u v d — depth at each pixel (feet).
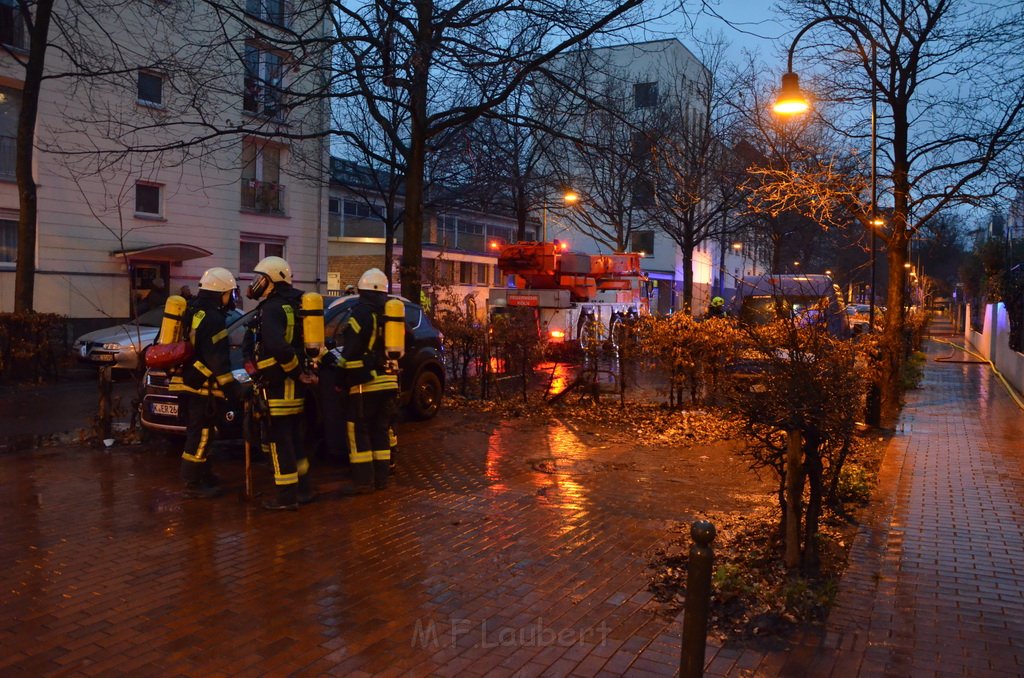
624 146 50.39
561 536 18.67
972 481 24.38
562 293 64.85
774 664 12.26
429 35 37.65
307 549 17.53
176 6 51.75
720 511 20.97
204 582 15.44
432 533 18.85
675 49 88.53
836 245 91.76
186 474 21.47
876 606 14.53
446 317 44.04
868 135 41.70
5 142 57.98
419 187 43.62
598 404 40.52
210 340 21.22
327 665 12.06
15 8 51.65
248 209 75.82
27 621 13.50
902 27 38.93
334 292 84.48
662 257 140.36
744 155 72.59
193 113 66.39
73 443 28.76
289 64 40.50
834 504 20.77
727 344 35.78
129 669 11.83
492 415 37.70
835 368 16.70
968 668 12.13
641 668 12.10
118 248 64.75
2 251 58.49
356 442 22.34
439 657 12.39
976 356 82.74
